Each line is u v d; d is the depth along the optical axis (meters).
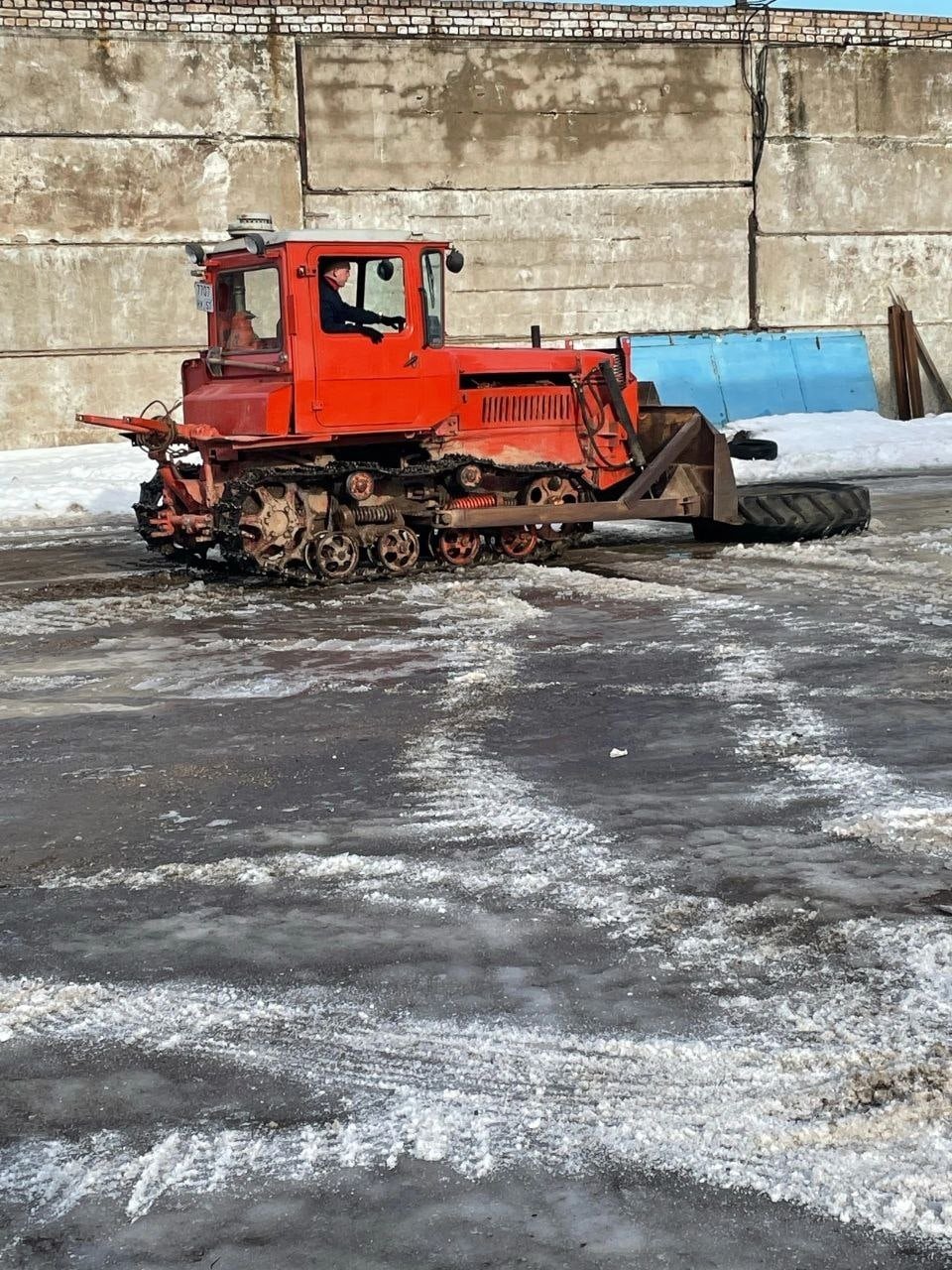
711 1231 2.67
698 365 23.41
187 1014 3.59
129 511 15.42
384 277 10.41
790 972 3.70
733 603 9.08
